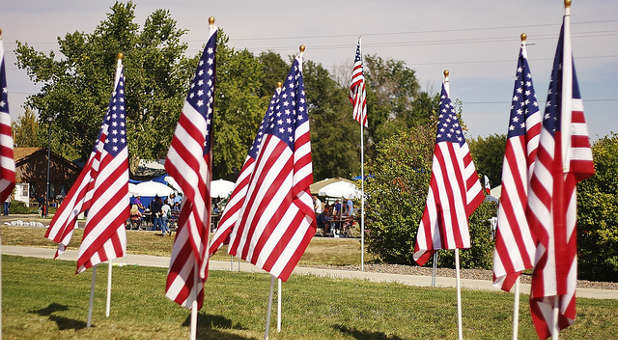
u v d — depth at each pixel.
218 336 9.45
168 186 47.47
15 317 9.79
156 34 58.44
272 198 8.62
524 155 8.89
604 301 14.75
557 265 7.61
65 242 10.88
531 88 9.05
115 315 10.59
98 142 10.87
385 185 22.77
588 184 20.20
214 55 7.94
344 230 38.19
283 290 14.77
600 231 19.55
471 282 18.02
